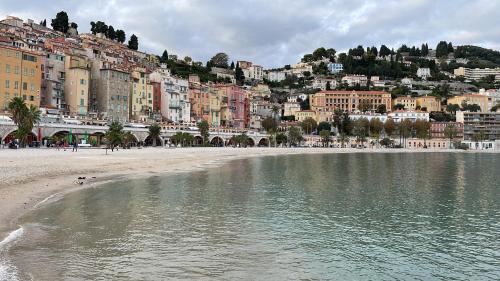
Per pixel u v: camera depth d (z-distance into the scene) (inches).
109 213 1400.1
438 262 983.0
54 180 2037.4
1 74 5019.7
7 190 1653.5
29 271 829.2
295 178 2655.0
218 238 1125.7
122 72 6520.7
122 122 6097.4
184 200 1712.6
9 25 7062.0
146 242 1064.8
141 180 2351.1
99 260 914.7
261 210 1529.3
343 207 1630.2
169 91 7628.0
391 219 1428.4
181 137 6491.1
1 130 4188.0
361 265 948.0
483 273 917.2
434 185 2400.3
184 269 877.8
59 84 5954.7
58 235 1098.7
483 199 1883.6
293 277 856.3
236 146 7721.5
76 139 5014.8
